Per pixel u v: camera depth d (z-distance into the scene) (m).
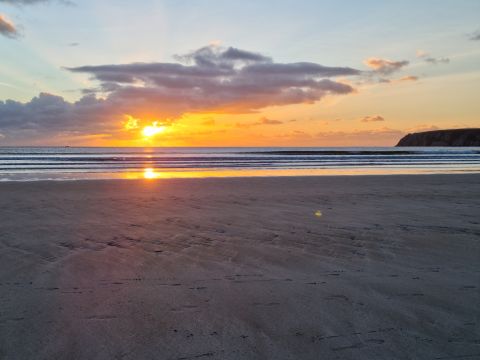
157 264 4.41
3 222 6.55
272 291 3.63
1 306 3.21
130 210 7.90
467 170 23.20
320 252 4.96
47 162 28.02
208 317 3.06
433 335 2.81
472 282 3.92
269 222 6.76
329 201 9.23
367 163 30.70
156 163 28.81
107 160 31.59
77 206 8.33
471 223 6.77
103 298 3.41
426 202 9.19
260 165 27.62
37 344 2.62
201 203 8.85
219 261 4.55
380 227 6.40
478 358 2.51
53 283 3.77
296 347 2.63
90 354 2.51
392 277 4.05
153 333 2.80
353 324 2.97
